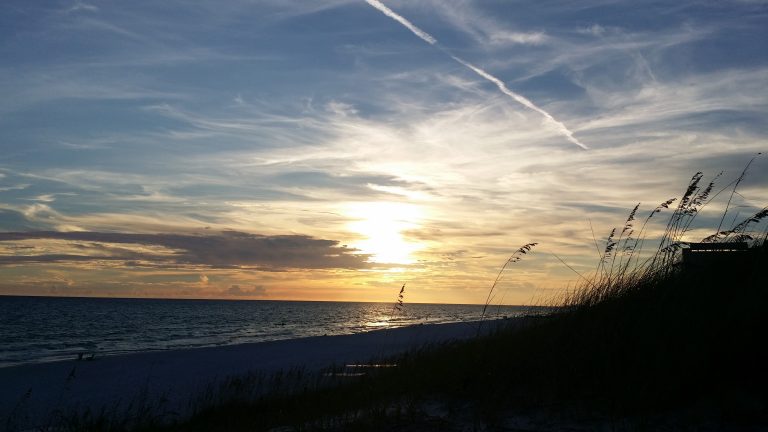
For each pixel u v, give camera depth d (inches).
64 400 500.1
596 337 231.6
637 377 201.6
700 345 202.4
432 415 226.5
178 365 730.2
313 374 470.6
